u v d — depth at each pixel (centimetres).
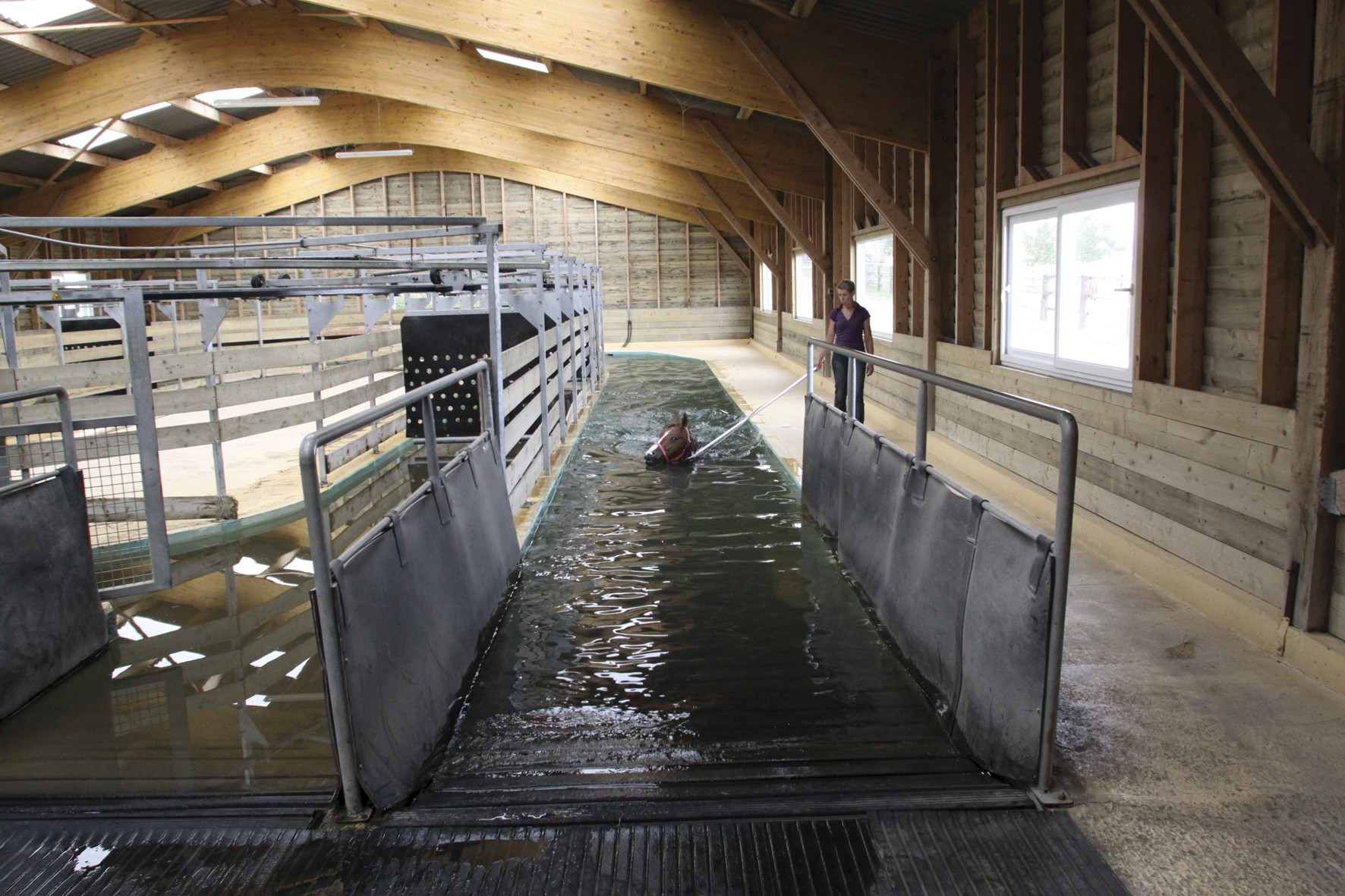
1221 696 276
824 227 1154
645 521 523
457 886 191
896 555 336
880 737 264
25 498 307
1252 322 337
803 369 1373
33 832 214
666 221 1994
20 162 1343
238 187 1891
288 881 194
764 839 206
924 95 669
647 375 1380
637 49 700
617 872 194
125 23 892
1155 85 375
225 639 358
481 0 708
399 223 420
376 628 233
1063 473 211
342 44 1097
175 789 239
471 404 651
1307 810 216
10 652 293
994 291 575
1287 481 303
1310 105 291
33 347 911
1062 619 216
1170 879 192
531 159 1559
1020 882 189
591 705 290
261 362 568
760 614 371
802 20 653
